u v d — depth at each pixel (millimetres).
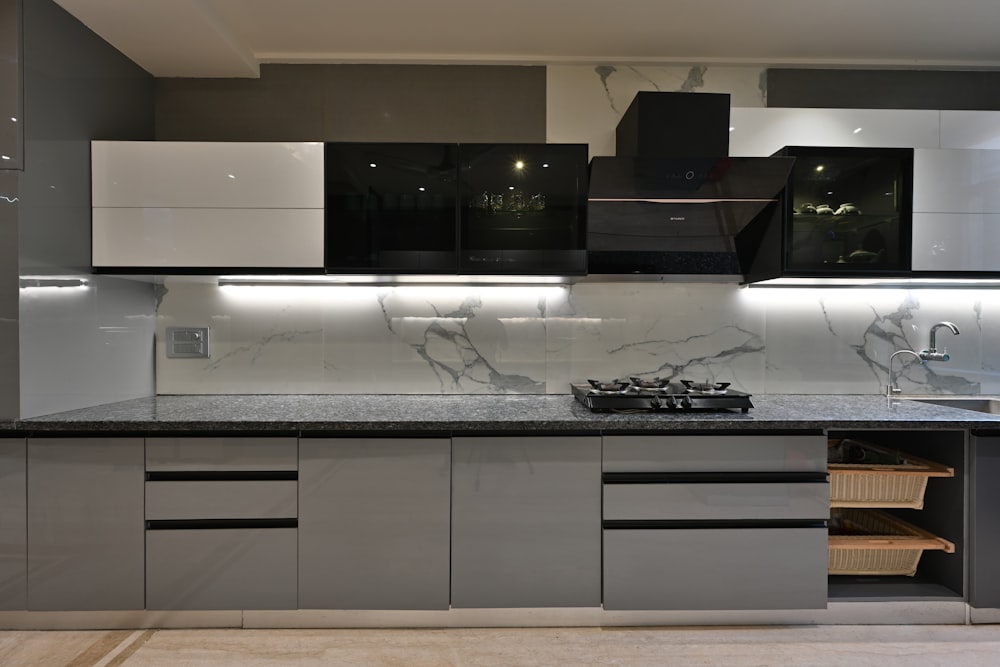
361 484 2100
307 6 2316
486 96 2785
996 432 2168
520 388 2797
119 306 2492
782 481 2119
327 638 2100
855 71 2836
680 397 2252
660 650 2029
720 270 2588
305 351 2764
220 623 2150
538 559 2115
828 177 2426
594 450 2113
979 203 2463
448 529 2105
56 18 2129
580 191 2371
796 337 2832
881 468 2246
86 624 2123
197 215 2350
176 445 2082
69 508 2066
